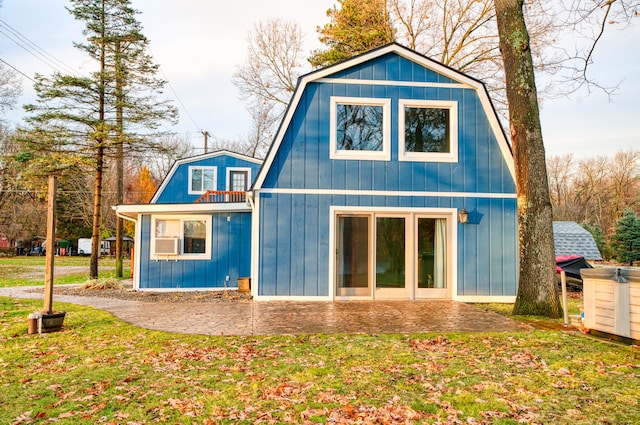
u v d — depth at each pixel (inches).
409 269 442.3
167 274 546.9
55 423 145.3
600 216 1865.2
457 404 159.5
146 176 1728.6
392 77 446.9
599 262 1302.9
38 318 281.0
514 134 357.4
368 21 901.2
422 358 216.1
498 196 452.1
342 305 396.5
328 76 442.9
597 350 227.8
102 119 667.4
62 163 657.0
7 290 565.3
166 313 354.0
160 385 180.2
